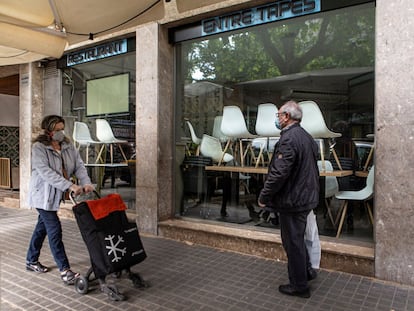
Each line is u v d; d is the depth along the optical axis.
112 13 3.39
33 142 3.65
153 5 3.27
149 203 5.48
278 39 4.87
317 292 3.33
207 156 5.54
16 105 11.26
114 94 6.40
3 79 8.88
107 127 6.53
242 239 4.52
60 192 3.58
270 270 3.91
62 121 3.71
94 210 3.20
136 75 5.60
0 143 10.89
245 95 5.18
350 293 3.30
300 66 4.76
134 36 5.84
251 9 4.70
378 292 3.31
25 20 3.61
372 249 3.92
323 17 4.41
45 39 4.08
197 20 5.18
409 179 3.42
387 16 3.50
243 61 5.18
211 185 5.49
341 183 4.38
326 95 4.54
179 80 5.71
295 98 4.79
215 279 3.66
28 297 3.27
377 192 3.58
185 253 4.52
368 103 4.17
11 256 4.44
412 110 3.40
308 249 3.48
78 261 4.23
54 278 3.72
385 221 3.55
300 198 3.07
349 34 4.32
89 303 3.15
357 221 4.25
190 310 3.01
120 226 3.29
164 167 5.52
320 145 4.56
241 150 5.21
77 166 3.91
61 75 7.40
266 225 4.92
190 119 5.66
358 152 4.25
